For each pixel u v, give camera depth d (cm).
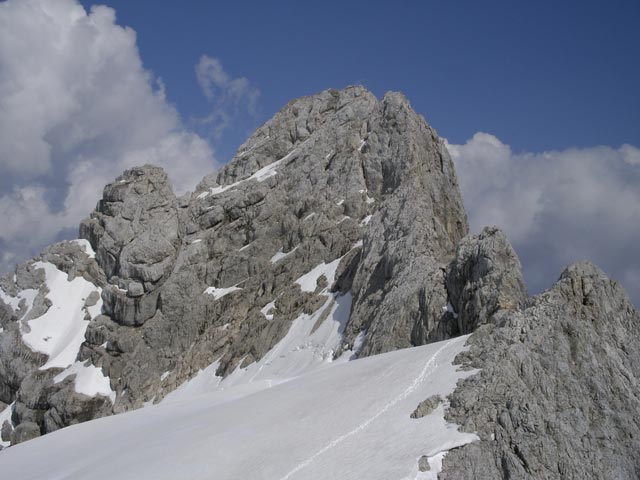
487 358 4372
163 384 10894
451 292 6850
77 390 11531
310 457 4150
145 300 12381
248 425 5188
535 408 3947
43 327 13475
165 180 14262
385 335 7138
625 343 4562
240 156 14562
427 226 8569
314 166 12356
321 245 10756
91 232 14675
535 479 3684
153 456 5288
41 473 6562
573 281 4816
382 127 11550
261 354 9506
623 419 4131
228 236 12525
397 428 4094
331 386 5391
